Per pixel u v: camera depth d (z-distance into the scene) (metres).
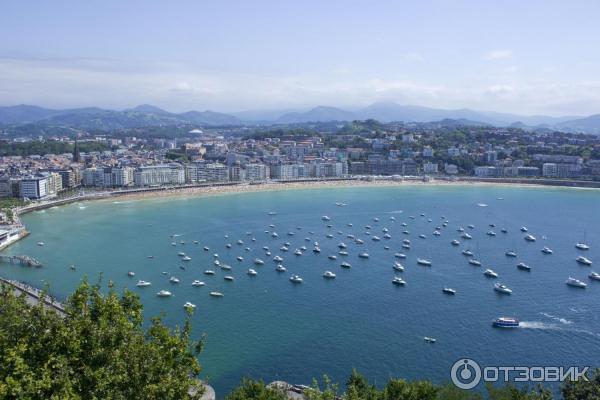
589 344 199.25
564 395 106.38
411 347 196.62
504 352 192.25
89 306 83.62
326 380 110.00
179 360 82.25
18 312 78.12
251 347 195.75
